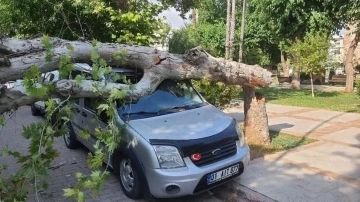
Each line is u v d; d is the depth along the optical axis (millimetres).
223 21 25578
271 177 4969
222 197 4684
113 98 3508
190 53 5012
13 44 4086
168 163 3969
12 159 6418
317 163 5531
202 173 4012
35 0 8016
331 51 15805
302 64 14883
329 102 13102
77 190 3014
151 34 8562
